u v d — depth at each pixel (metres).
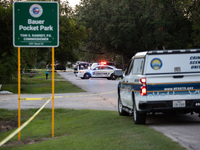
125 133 10.96
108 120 15.20
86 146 9.91
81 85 44.31
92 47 92.00
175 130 11.57
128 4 76.12
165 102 12.66
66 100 26.19
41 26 12.48
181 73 12.91
